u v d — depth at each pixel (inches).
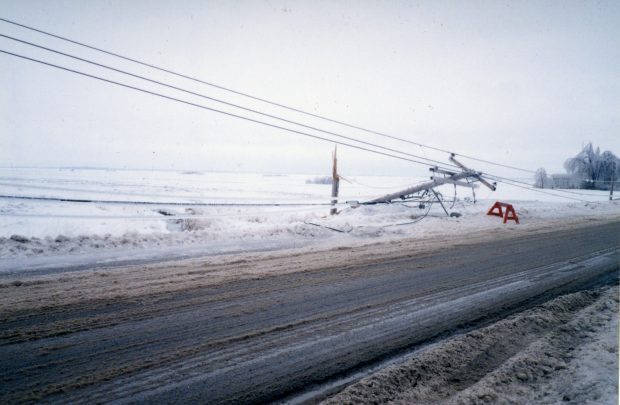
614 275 318.0
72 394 125.5
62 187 1180.5
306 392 134.0
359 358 160.1
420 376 144.0
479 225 649.6
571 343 174.6
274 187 2052.2
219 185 2017.7
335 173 783.7
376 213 762.8
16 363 142.6
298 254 362.3
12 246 317.4
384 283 274.5
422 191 915.4
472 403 124.4
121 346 160.2
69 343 160.6
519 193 2046.0
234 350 162.2
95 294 222.7
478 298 247.8
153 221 645.9
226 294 234.1
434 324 201.0
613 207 1104.8
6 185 1149.7
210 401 125.8
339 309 217.6
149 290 234.4
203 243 396.2
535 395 129.6
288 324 192.7
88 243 351.9
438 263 347.6
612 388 128.6
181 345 164.2
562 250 433.1
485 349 169.6
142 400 124.3
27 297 212.5
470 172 862.5
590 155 2231.8
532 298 251.1
